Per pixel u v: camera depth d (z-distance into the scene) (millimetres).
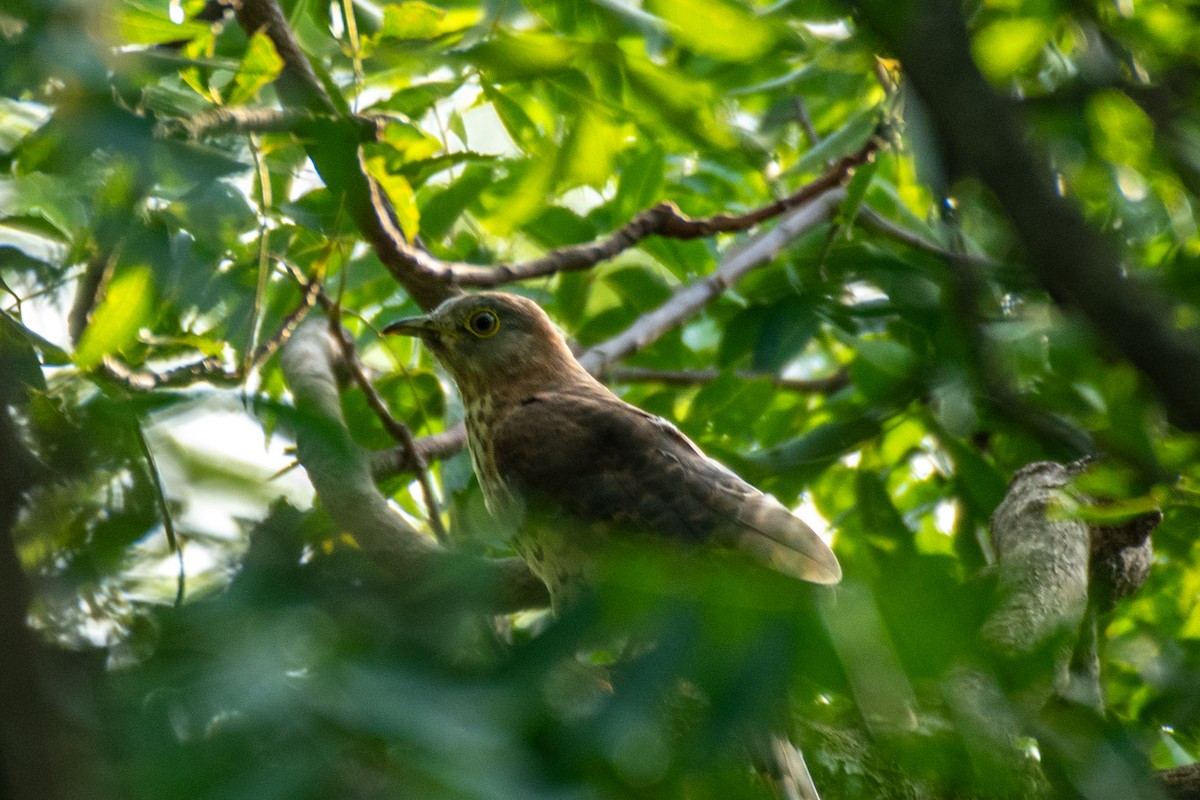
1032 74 10992
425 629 4965
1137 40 10445
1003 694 5699
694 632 4883
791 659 4781
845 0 6445
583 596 5211
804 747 5859
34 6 6031
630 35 11312
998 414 12258
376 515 9055
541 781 4652
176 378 9250
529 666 4906
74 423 5488
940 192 9922
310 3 11109
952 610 5062
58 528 5160
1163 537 12789
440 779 4480
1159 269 10703
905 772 5605
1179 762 10875
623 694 4809
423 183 11609
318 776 4375
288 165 10062
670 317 13117
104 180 6973
